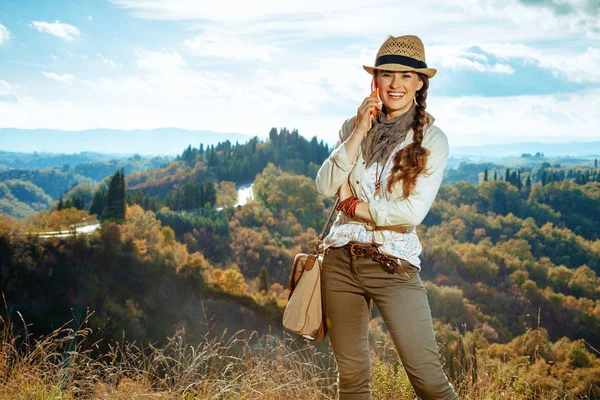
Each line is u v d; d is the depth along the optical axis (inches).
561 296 3683.6
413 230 78.0
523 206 6624.0
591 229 6407.5
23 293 2758.4
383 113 80.4
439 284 3951.8
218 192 6535.4
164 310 2785.4
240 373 96.7
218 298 2923.2
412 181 73.1
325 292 81.7
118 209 4210.1
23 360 92.7
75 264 3053.6
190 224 4613.7
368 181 78.3
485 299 3786.9
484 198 6894.7
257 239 4638.3
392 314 74.7
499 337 3144.7
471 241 5383.9
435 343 74.9
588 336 3380.9
